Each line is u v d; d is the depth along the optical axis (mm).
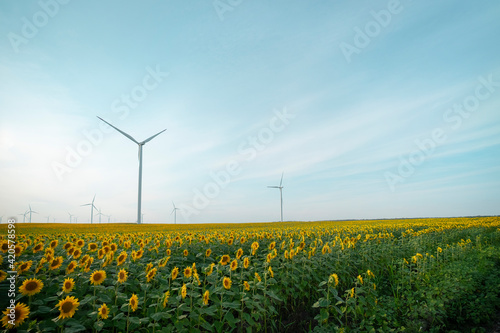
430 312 7438
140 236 14875
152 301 6125
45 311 4883
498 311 8055
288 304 8008
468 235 19109
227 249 10773
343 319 7422
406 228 24891
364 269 10609
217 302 6102
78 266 6711
